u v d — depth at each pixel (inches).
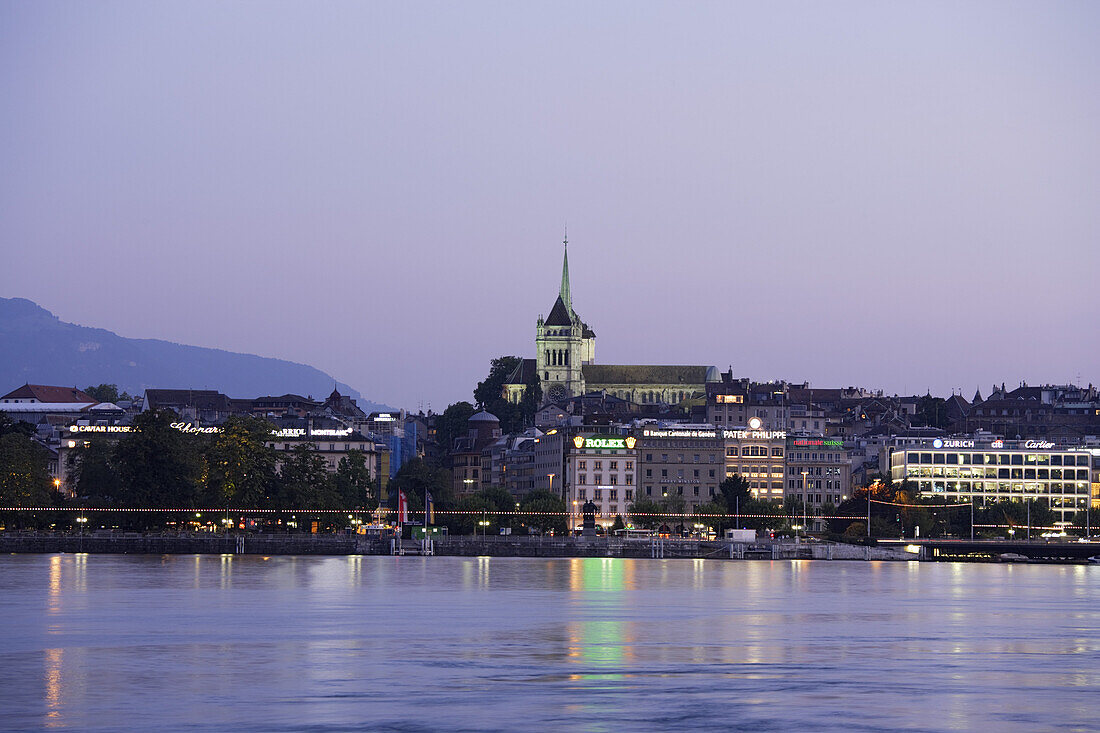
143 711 5905.5
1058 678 6968.5
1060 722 5797.2
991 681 6855.3
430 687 6560.0
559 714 5885.8
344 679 6796.3
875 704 6176.2
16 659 7455.7
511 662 7436.0
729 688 6574.8
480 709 5984.3
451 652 7859.3
